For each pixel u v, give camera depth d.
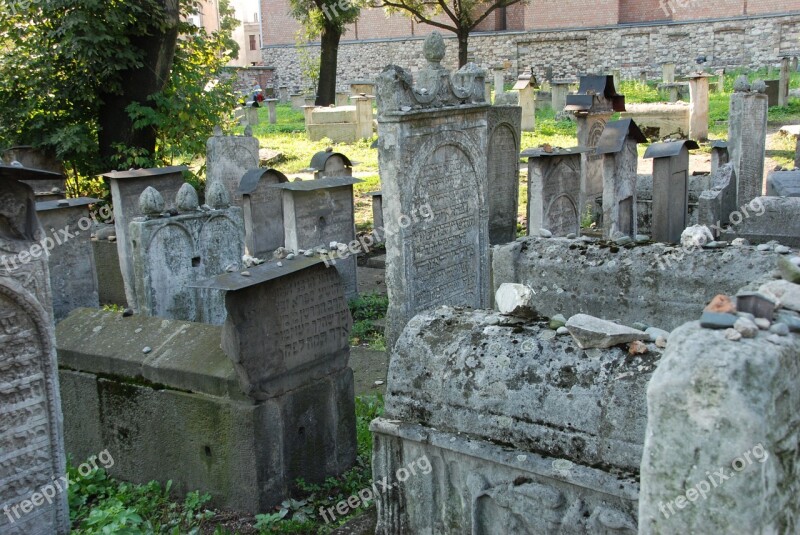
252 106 29.12
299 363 5.36
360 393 7.11
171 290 8.50
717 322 2.27
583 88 15.21
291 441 5.33
